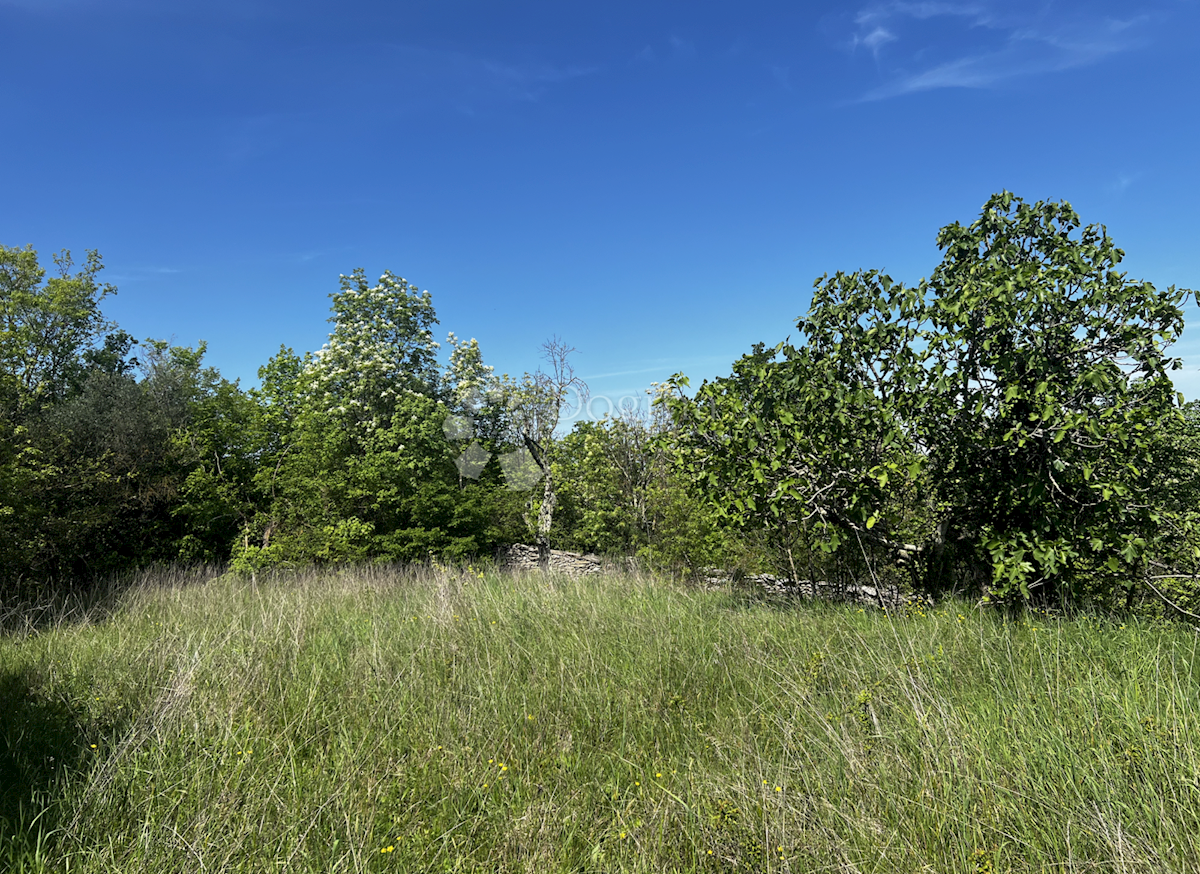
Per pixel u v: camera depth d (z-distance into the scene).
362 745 4.22
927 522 7.68
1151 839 2.78
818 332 7.47
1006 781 3.30
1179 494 7.79
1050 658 4.93
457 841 3.33
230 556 14.01
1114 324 6.37
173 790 3.63
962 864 2.83
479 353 19.06
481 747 4.30
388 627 7.16
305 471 13.95
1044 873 2.69
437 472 14.84
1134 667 4.52
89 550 12.91
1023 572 6.17
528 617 7.25
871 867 2.92
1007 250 7.06
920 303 6.80
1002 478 6.86
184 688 4.82
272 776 3.83
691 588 9.68
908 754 3.76
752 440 7.08
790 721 4.38
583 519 15.70
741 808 3.36
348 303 18.42
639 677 5.34
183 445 14.10
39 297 22.50
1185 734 3.42
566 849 3.28
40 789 3.61
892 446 6.61
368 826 3.28
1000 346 6.74
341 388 17.55
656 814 3.44
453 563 13.33
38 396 19.48
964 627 5.79
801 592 8.13
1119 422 6.04
